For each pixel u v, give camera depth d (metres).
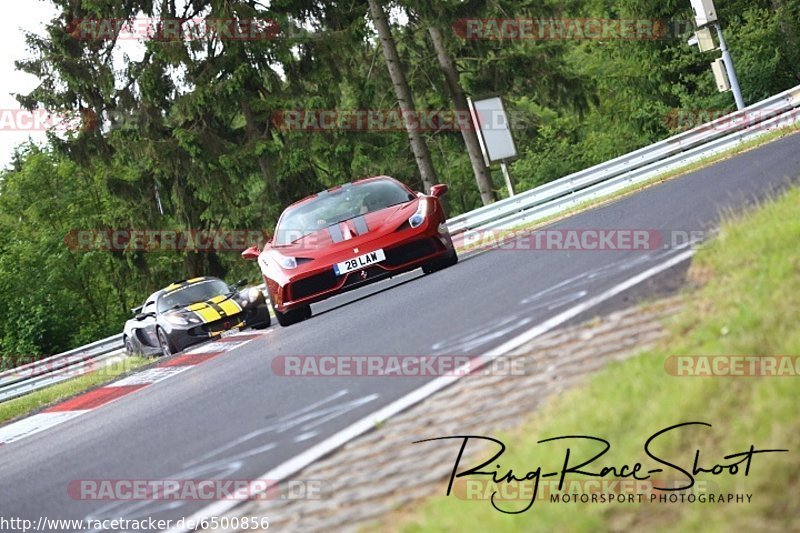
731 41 87.31
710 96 90.69
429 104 93.94
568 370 14.77
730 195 27.42
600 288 19.73
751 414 10.56
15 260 120.00
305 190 96.12
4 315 116.75
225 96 90.31
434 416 14.92
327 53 89.88
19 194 125.19
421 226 32.47
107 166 94.69
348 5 90.12
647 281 18.78
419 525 11.02
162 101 92.62
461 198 127.69
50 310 99.44
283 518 12.84
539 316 19.00
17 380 59.91
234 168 91.81
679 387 11.57
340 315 29.94
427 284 29.55
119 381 36.88
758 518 9.10
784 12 85.69
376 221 32.94
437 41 89.06
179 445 18.41
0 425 36.59
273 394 20.19
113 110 92.06
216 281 48.53
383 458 13.83
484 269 28.70
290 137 94.31
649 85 97.31
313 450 15.22
